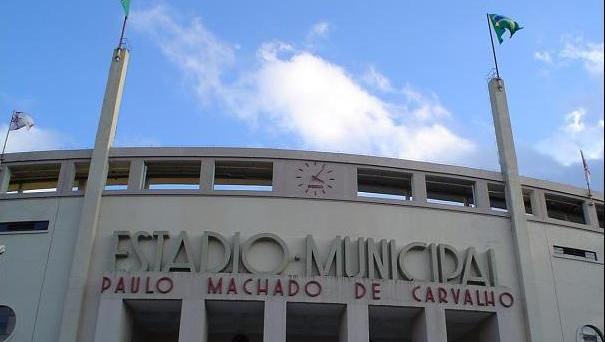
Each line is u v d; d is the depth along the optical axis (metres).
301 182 39.41
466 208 40.75
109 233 37.75
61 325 34.94
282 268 36.50
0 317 36.22
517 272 39.62
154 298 34.84
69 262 37.28
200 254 36.88
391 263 37.62
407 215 39.72
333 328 39.34
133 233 37.53
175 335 40.41
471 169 42.12
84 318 35.41
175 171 41.34
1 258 37.56
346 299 35.56
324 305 35.75
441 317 36.03
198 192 38.69
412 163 41.25
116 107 41.72
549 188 43.44
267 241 37.47
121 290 34.94
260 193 38.84
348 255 37.28
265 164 40.19
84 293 35.88
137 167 39.62
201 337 34.19
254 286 35.28
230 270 36.44
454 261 38.75
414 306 36.06
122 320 34.72
